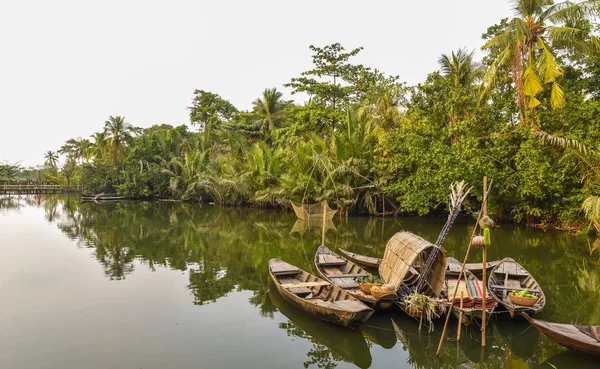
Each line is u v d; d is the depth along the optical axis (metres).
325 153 26.62
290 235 19.92
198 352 7.01
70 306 9.23
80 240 18.14
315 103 33.75
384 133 25.06
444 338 7.52
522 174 18.30
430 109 22.59
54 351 6.98
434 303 7.77
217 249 16.22
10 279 11.43
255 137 39.66
